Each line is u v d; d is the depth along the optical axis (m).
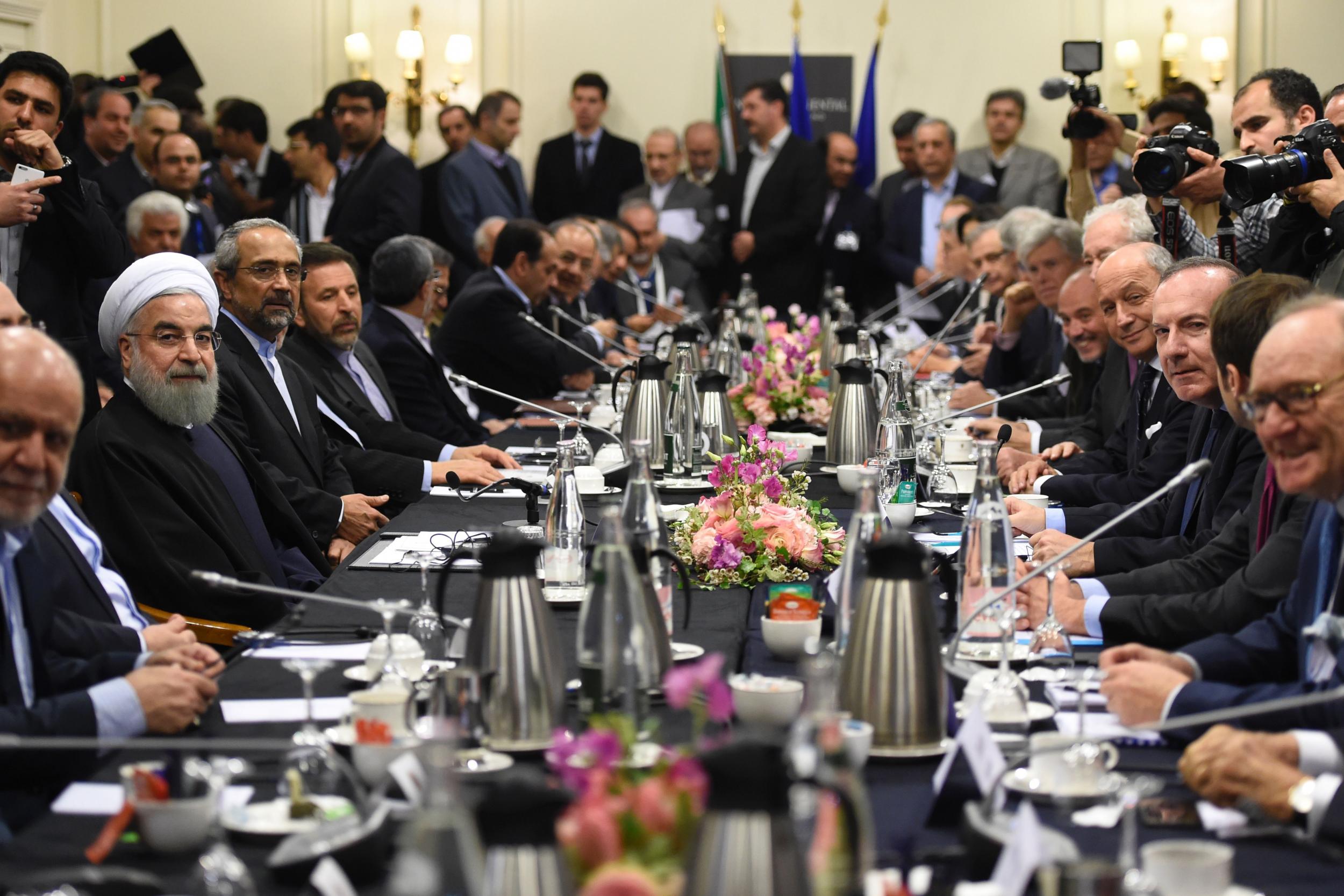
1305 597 2.35
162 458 3.45
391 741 1.85
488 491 4.38
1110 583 2.96
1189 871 1.49
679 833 1.31
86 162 7.81
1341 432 2.16
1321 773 1.88
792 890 1.20
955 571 2.51
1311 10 10.13
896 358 5.59
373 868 1.58
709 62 10.86
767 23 10.81
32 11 9.70
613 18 10.83
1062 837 1.56
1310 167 3.83
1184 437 4.08
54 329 5.26
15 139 5.15
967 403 6.41
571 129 10.90
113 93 7.79
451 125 10.07
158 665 2.32
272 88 10.62
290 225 9.20
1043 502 3.91
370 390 5.56
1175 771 1.95
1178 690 2.10
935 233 9.89
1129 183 8.11
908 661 1.94
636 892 1.23
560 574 2.90
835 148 10.24
